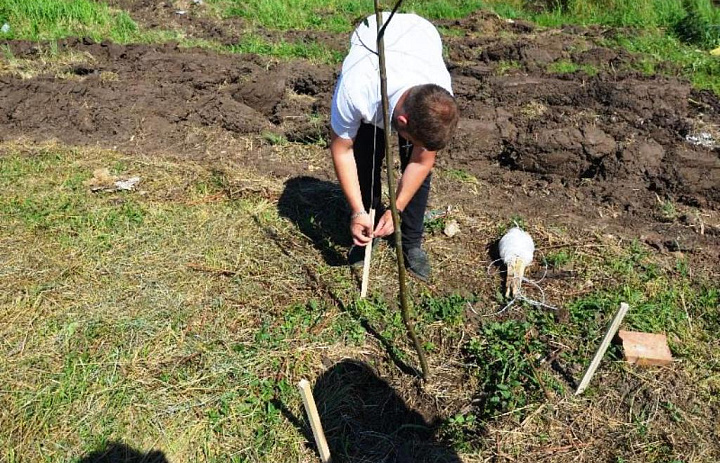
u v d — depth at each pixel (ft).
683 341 10.92
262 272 12.13
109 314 10.99
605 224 13.92
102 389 9.71
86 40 21.80
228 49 22.95
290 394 9.77
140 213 13.53
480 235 13.44
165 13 26.55
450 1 28.76
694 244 13.26
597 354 9.61
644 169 15.33
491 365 10.30
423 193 11.38
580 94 18.67
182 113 17.51
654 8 26.71
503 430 9.43
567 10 27.94
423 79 9.28
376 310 11.38
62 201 13.80
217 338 10.64
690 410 9.76
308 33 24.49
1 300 11.18
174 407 9.52
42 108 17.46
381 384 10.15
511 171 16.11
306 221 13.58
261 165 15.65
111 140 16.47
